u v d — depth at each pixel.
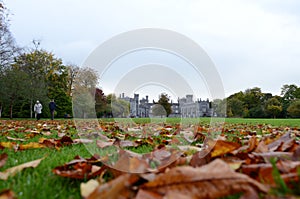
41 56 42.44
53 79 44.25
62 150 2.75
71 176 1.49
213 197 1.02
